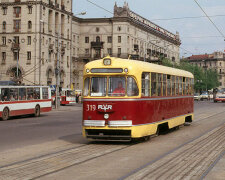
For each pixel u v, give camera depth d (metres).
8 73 66.56
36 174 7.96
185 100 19.16
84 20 83.69
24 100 28.22
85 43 84.25
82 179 7.54
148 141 13.70
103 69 12.91
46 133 16.78
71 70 77.62
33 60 65.19
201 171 8.19
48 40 67.62
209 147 11.91
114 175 7.89
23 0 65.50
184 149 11.48
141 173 7.99
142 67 13.36
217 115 29.59
